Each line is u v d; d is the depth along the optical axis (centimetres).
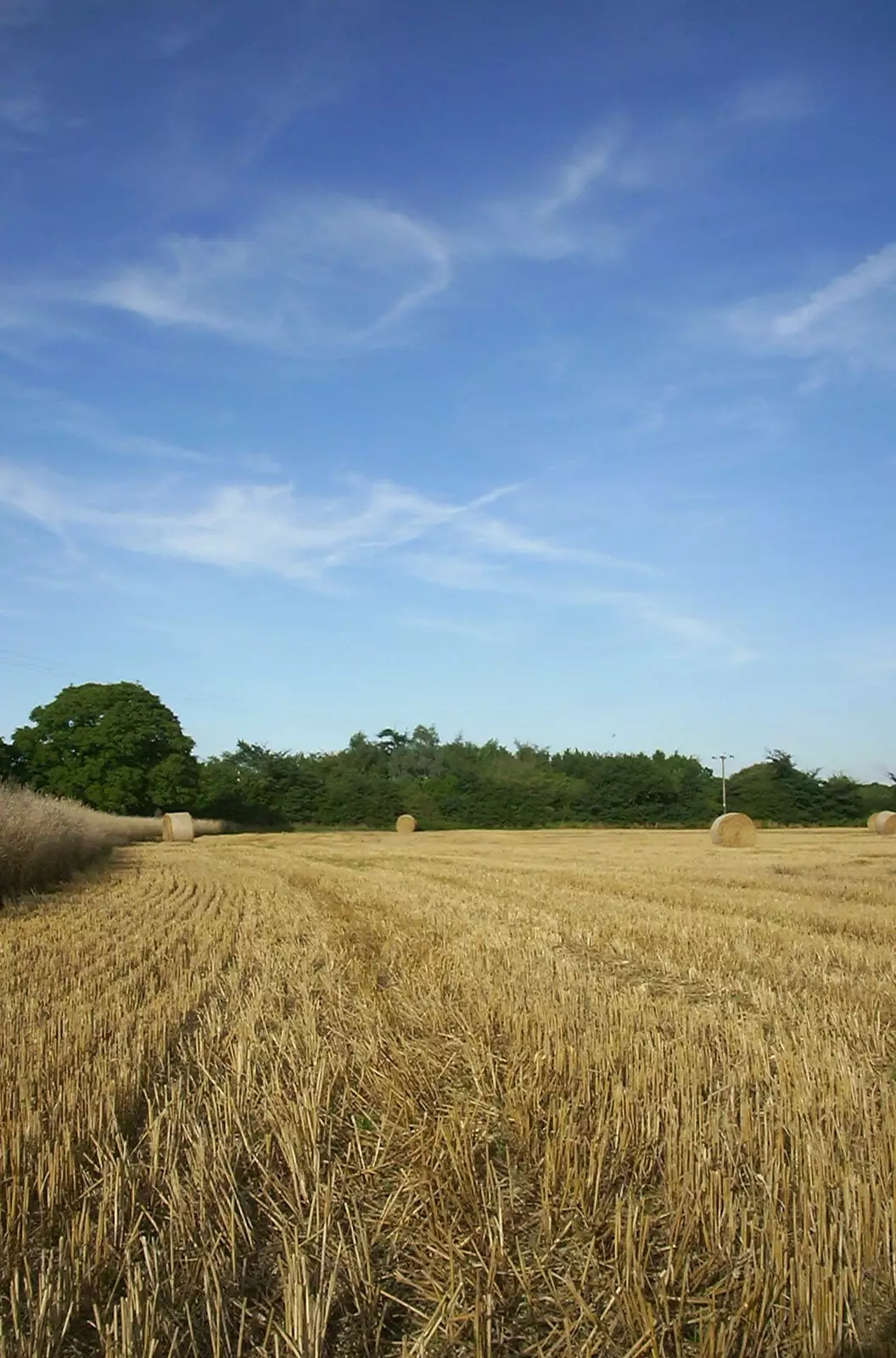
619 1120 595
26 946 1408
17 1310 433
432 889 2297
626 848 4722
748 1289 438
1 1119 624
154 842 5775
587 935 1459
